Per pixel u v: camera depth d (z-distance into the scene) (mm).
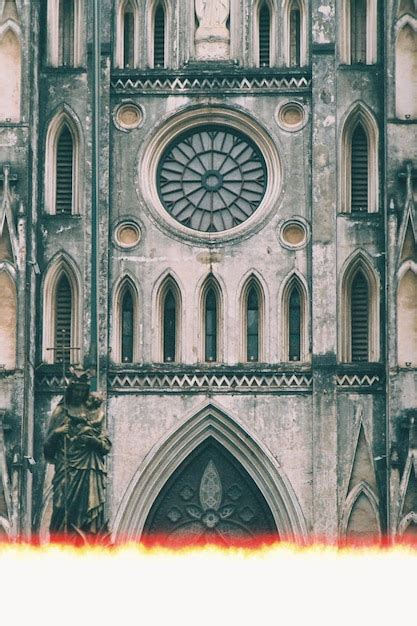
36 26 76688
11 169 75312
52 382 75375
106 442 64312
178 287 76188
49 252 76125
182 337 75812
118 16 77688
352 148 76750
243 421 75188
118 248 76375
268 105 77125
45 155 76688
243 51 77500
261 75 77250
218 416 75250
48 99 77000
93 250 75125
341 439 74938
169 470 75188
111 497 74875
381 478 74625
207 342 76125
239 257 76312
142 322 75938
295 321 76188
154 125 77062
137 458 75062
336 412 75000
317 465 74750
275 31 77562
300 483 74875
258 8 77750
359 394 75125
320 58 76938
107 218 76500
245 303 76188
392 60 76062
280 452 75062
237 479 75562
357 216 76125
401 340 74625
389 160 75562
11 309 74500
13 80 75875
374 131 76562
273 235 76375
